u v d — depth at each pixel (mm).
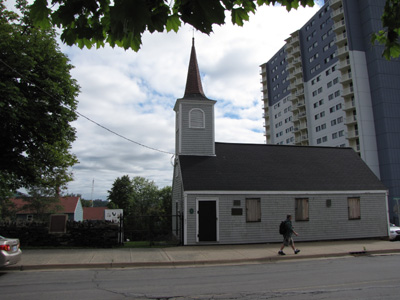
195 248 15297
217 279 9070
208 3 2150
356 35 54906
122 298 6984
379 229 19266
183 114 20016
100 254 13266
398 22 3275
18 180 21031
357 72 53531
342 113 58938
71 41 2789
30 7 2438
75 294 7348
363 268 10680
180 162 18812
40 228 15305
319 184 18953
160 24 2402
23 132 17125
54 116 17328
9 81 15406
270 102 90625
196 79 21766
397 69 52531
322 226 18312
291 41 77875
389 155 49281
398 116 50906
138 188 65438
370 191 19469
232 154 20453
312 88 69625
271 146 22375
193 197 16781
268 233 17344
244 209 17266
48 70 17125
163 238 20125
